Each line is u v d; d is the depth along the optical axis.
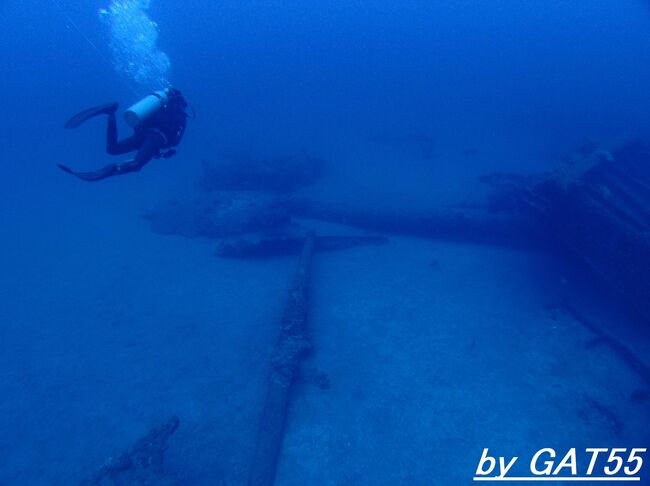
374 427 7.51
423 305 10.84
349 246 14.16
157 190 22.98
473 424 7.47
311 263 12.45
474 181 20.52
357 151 27.94
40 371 9.52
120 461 6.34
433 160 25.08
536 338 9.48
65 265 14.66
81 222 18.95
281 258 13.92
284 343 8.87
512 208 14.75
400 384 8.40
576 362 8.77
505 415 7.61
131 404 8.39
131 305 11.83
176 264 14.02
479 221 13.80
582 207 10.44
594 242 10.41
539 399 7.92
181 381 8.89
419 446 7.13
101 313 11.55
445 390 8.20
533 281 11.62
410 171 22.91
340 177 22.14
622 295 9.69
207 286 12.50
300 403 8.05
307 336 9.39
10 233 18.16
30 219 19.84
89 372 9.37
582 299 10.80
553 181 11.02
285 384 8.00
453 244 14.12
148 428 7.81
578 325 9.84
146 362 9.54
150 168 27.72
